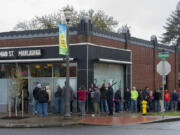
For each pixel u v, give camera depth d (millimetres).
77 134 12477
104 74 22500
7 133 13055
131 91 22828
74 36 21109
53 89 21688
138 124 15992
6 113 21453
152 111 24625
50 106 21547
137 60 26125
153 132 12891
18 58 22500
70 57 21031
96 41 21484
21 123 16156
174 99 25719
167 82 31516
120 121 16766
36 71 22250
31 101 22188
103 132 13055
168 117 18578
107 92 20109
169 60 31938
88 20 20781
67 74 17625
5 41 23547
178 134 12258
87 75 20422
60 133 12859
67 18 17609
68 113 17734
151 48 28484
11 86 19188
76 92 20844
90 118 18094
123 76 24609
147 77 27656
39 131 13680
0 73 23156
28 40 22672
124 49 24469
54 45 21391
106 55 22172
